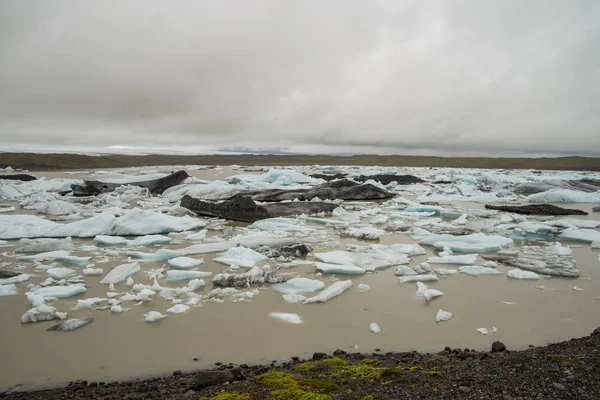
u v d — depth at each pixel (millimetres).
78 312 9461
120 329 8523
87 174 56438
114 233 18719
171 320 8984
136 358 7242
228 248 15414
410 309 9648
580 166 107125
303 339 8008
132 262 13883
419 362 6473
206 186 31391
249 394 5332
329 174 57875
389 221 22594
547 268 12820
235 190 30734
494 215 24406
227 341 7934
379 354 7195
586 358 5789
